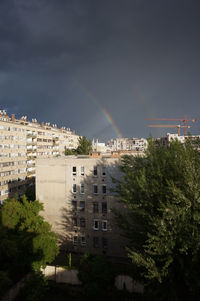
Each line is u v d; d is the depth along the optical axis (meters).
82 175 33.09
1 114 67.81
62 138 97.62
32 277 22.55
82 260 24.83
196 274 14.16
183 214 14.38
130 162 23.27
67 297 22.92
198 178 15.82
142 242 19.55
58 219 34.38
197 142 19.73
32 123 83.56
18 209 28.22
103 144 114.94
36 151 74.56
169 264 15.18
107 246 31.94
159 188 17.00
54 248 25.53
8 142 59.22
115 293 22.59
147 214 16.44
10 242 22.50
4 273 20.09
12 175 60.62
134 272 19.75
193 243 13.89
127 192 18.61
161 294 16.88
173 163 17.41
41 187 35.12
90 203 32.50
